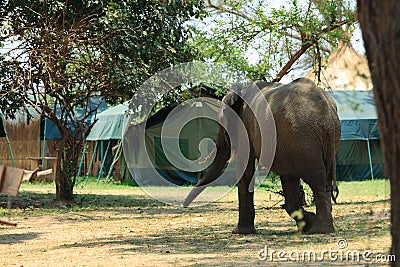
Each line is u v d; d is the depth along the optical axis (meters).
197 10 20.45
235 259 9.30
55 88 19.62
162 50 19.38
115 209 19.61
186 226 14.74
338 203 19.50
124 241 12.02
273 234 12.48
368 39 4.30
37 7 19.78
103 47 19.30
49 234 13.50
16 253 10.80
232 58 20.44
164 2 19.78
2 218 16.92
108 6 19.06
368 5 4.28
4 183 7.25
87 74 20.34
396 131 4.20
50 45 18.83
